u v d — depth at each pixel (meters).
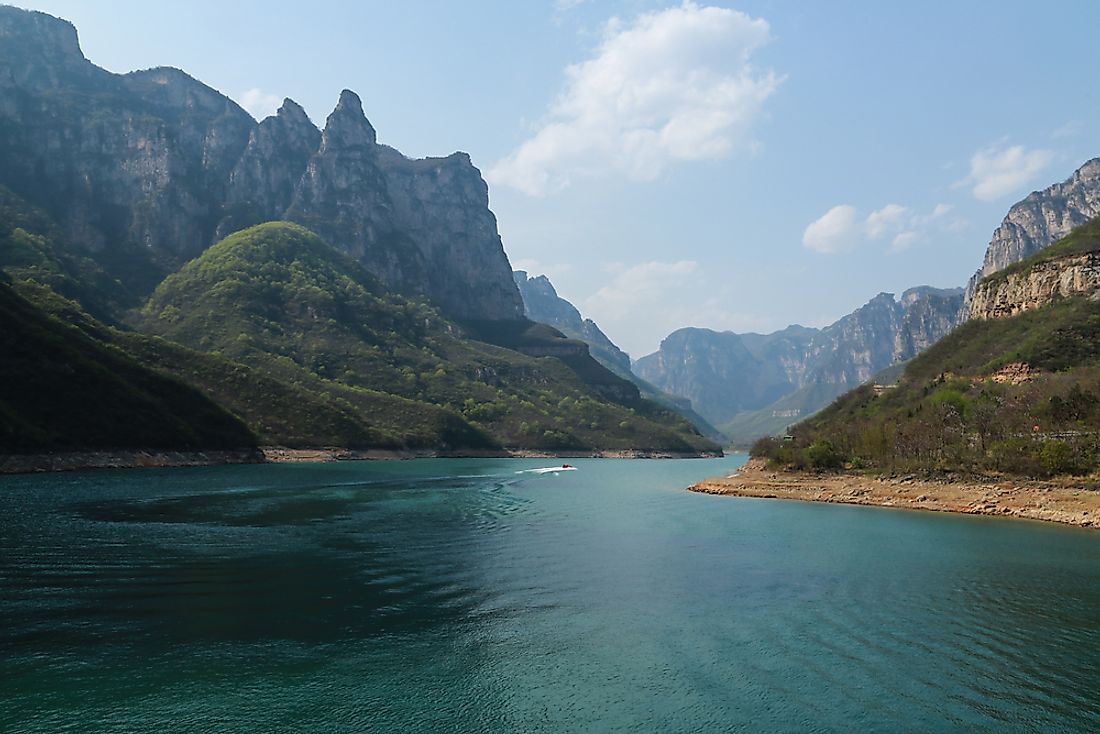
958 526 63.94
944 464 92.69
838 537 57.59
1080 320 121.12
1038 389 99.00
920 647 29.33
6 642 27.89
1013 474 83.50
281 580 39.09
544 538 56.62
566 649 29.19
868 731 21.92
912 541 55.31
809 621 33.00
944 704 23.83
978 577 41.94
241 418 165.88
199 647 28.17
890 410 134.75
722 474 162.38
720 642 30.08
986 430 94.06
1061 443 80.25
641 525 65.19
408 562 45.50
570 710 23.36
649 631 31.56
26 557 42.34
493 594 37.81
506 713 23.08
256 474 113.44
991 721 22.56
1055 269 142.12
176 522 57.81
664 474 162.75
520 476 140.38
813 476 111.06
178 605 33.47
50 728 21.14
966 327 161.12
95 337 165.00
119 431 119.38
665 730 21.91
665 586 39.84
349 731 21.61
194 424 141.88
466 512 73.25
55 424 110.69
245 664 26.67
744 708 23.55
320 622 31.95
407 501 82.38
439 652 28.59
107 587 36.16
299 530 56.47
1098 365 103.31
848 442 121.50
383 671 26.48
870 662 27.69
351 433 188.12
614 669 27.03
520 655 28.45
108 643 28.16
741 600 36.78
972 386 121.75
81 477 95.06
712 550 51.28
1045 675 26.25
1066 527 62.69
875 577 42.03
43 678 24.69
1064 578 41.62
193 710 22.69
